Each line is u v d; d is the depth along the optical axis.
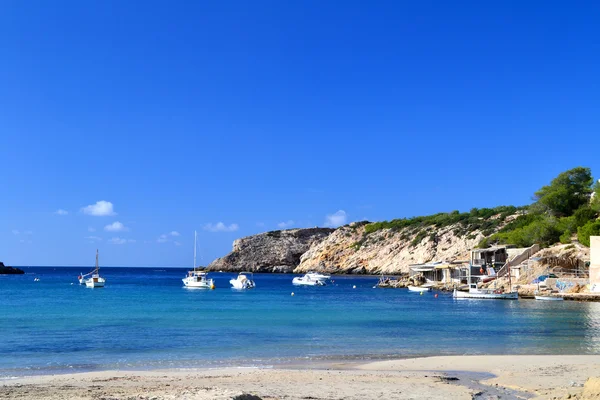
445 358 25.83
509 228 138.00
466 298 79.75
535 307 61.38
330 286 130.88
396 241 197.38
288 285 137.62
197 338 33.66
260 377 20.48
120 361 25.47
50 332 36.53
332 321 45.16
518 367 23.16
